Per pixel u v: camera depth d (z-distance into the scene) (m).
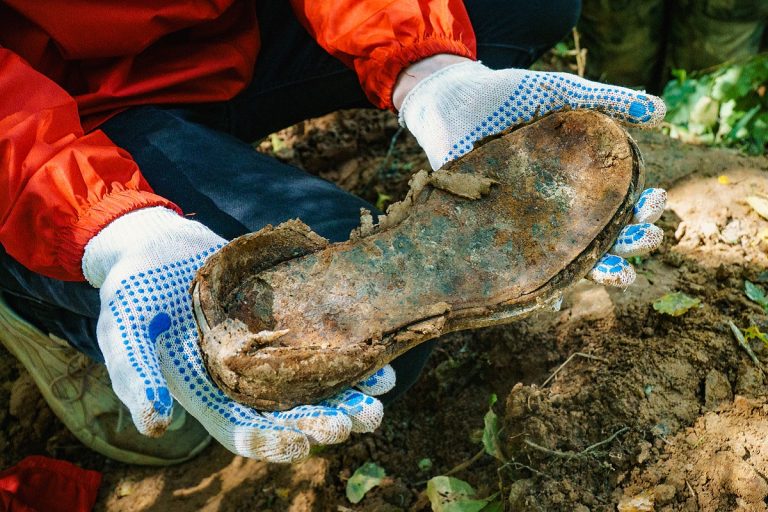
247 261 1.11
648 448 1.41
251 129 1.78
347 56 1.45
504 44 1.82
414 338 1.08
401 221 1.19
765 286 1.67
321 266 1.13
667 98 2.61
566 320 1.67
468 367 1.76
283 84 1.72
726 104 2.44
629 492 1.39
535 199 1.18
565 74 1.28
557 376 1.60
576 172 1.19
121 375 0.97
